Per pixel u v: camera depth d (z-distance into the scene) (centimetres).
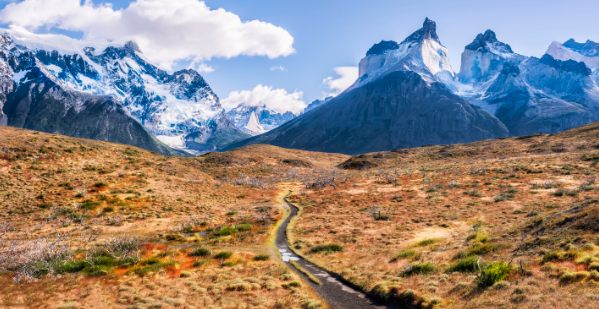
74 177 6725
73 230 4506
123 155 9156
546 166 7512
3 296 2319
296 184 10169
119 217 5231
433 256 2658
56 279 2734
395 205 5803
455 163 10631
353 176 10081
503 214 4269
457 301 1681
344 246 3672
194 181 8731
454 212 4809
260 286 2483
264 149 16975
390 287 2103
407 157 14325
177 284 2627
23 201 5369
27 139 7550
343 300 2097
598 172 6334
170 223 5116
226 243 4088
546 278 1572
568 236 2050
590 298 1263
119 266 3128
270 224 5119
